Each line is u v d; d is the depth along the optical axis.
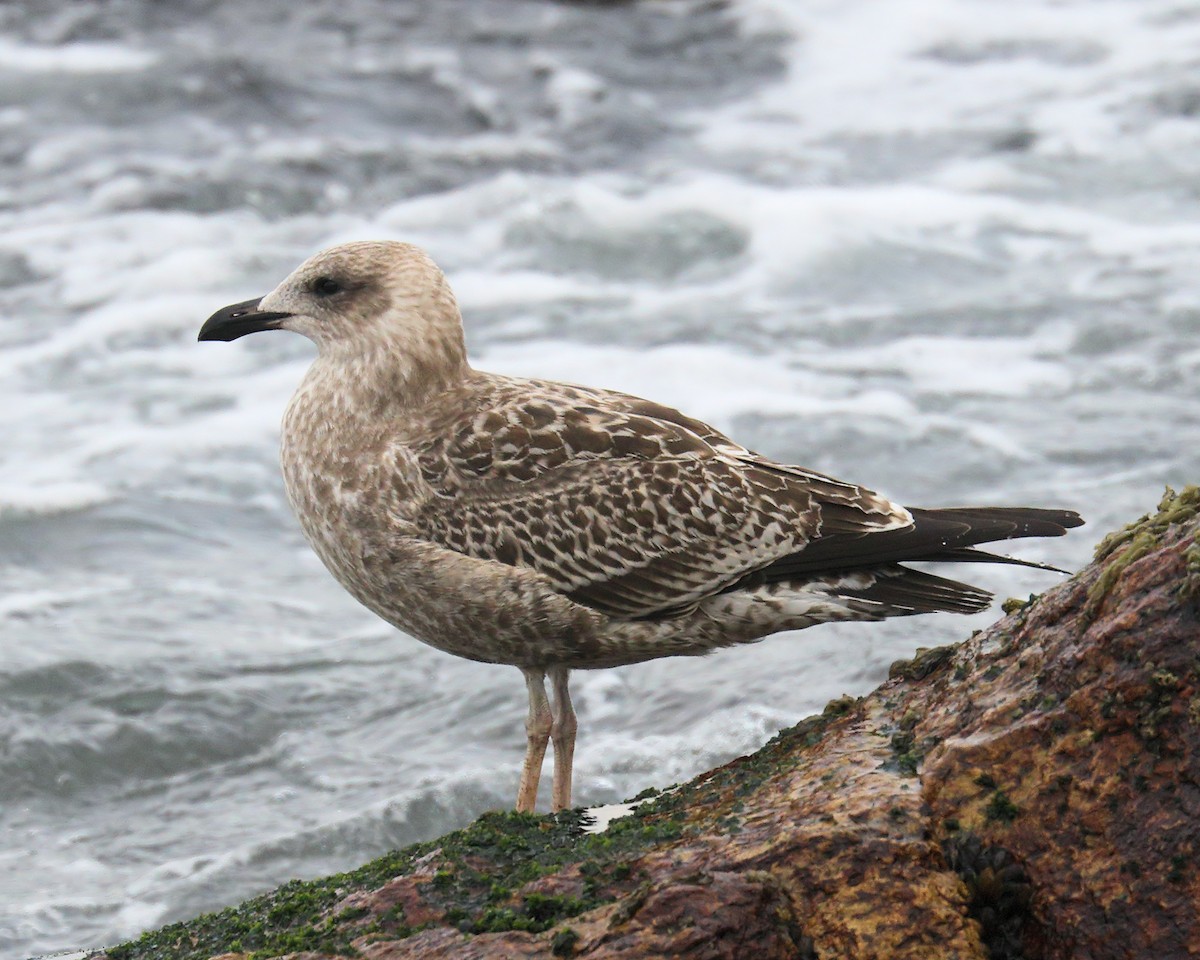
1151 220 22.88
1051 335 19.81
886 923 6.66
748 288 21.69
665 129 26.86
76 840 12.10
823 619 9.34
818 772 7.31
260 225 23.97
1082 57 28.77
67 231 23.64
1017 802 6.84
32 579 15.73
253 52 28.75
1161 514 7.29
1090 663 6.88
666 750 12.41
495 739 12.98
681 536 9.34
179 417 19.09
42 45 28.88
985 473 16.67
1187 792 6.63
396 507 9.48
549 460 9.46
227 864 11.62
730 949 6.49
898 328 20.27
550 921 6.80
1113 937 6.61
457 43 29.52
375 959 6.80
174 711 13.42
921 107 27.27
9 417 19.05
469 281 22.11
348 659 14.30
